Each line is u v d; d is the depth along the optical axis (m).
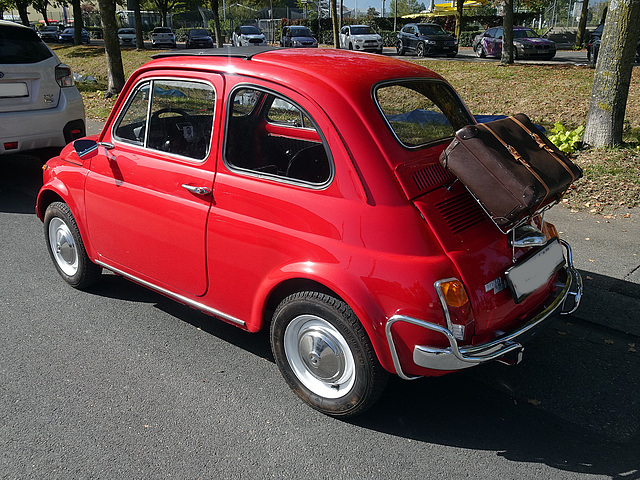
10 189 7.58
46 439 3.00
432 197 2.83
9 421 3.13
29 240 5.79
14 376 3.54
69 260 4.66
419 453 2.90
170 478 2.74
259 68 3.19
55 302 4.51
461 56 26.83
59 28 62.03
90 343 3.93
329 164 2.88
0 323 4.18
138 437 3.02
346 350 2.95
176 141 3.55
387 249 2.70
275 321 3.15
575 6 38.91
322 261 2.85
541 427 3.09
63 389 3.42
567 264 3.51
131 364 3.68
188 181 3.43
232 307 3.40
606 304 4.34
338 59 3.38
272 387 3.46
